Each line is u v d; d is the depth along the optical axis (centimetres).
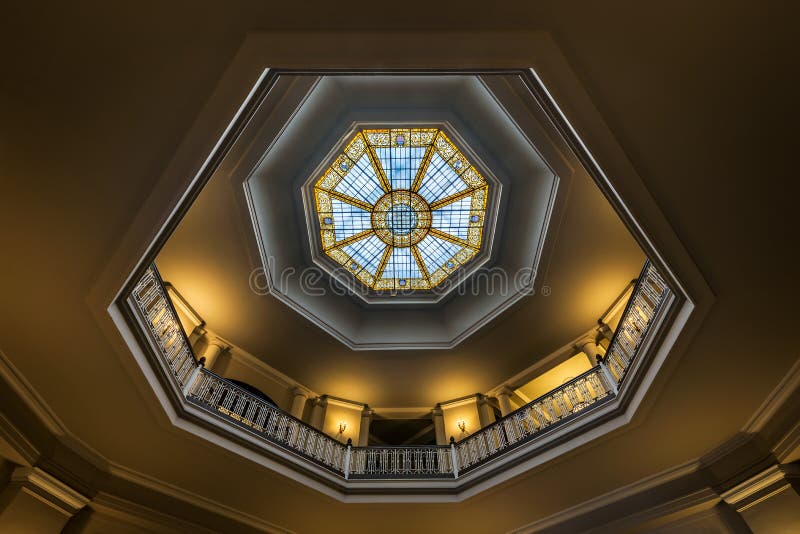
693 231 505
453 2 375
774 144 429
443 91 856
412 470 926
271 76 448
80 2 351
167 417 660
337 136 906
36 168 448
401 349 1177
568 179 827
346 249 1132
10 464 616
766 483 639
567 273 995
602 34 386
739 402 639
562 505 807
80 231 496
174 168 466
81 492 670
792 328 554
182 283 995
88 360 590
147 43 383
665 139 444
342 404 1265
